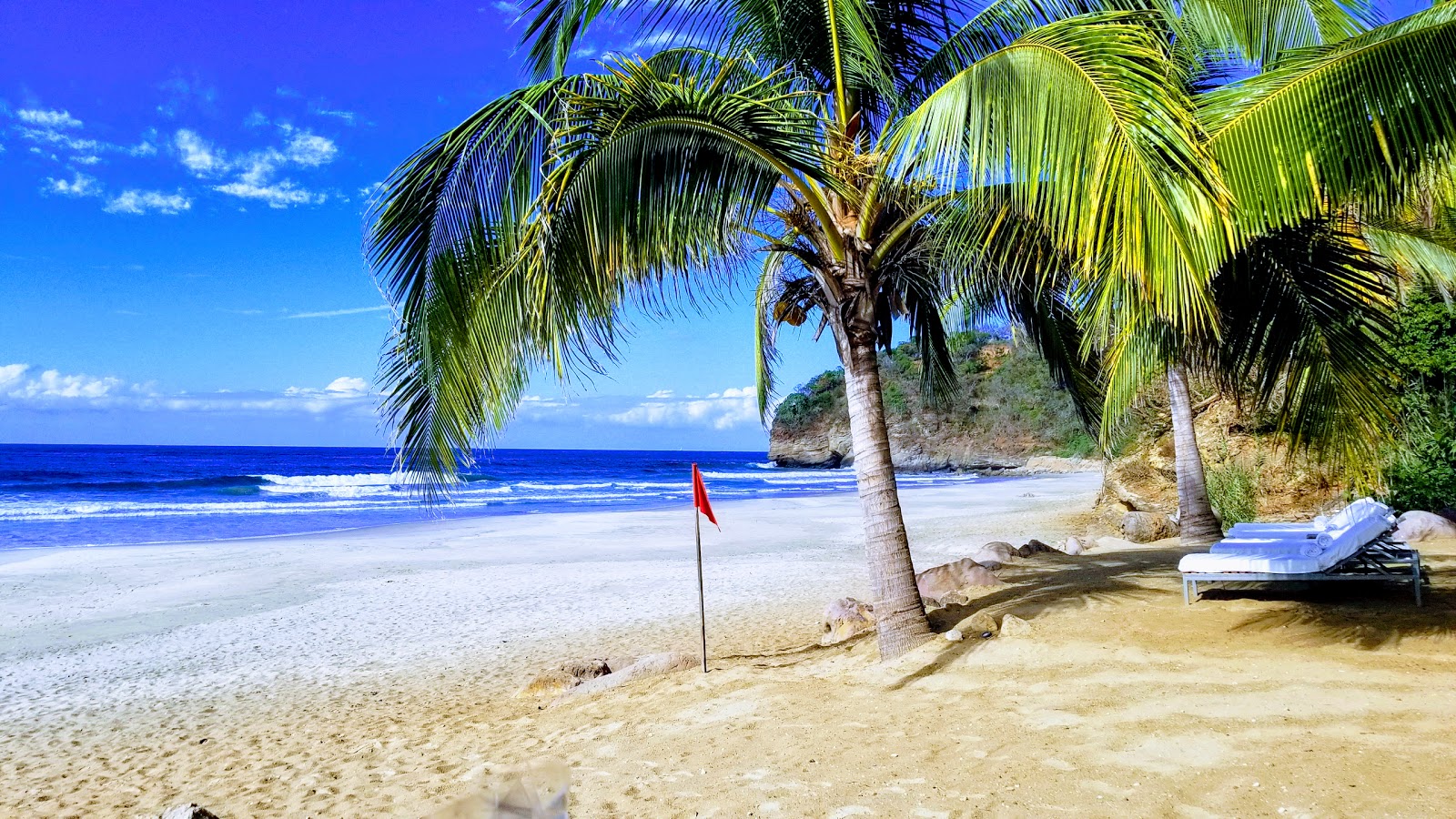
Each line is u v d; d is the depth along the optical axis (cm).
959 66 588
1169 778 305
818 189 582
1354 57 373
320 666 844
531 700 646
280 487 4481
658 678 617
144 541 2155
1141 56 359
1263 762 308
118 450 13575
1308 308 564
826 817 317
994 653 499
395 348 485
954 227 577
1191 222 323
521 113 457
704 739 436
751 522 2445
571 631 959
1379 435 562
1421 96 362
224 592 1295
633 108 456
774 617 958
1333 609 514
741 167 495
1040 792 310
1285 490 1215
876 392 582
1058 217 373
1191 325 547
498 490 4753
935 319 805
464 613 1092
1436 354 928
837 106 593
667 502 3788
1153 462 1652
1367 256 610
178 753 593
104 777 548
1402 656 409
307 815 431
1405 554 531
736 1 602
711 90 464
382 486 4641
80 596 1276
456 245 479
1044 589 700
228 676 816
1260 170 373
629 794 370
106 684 798
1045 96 375
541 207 432
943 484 4888
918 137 441
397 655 878
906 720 416
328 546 1902
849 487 5225
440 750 523
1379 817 258
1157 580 694
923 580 865
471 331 479
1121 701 394
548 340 479
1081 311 671
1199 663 432
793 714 455
